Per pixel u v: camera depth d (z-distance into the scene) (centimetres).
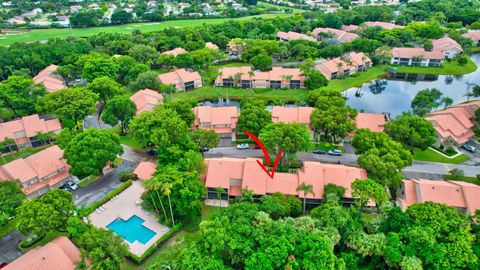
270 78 14950
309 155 10031
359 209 7694
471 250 5675
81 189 8688
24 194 7506
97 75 14438
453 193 7444
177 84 14825
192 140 9575
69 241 6297
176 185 7225
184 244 7025
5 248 6994
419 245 5766
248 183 7969
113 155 8906
